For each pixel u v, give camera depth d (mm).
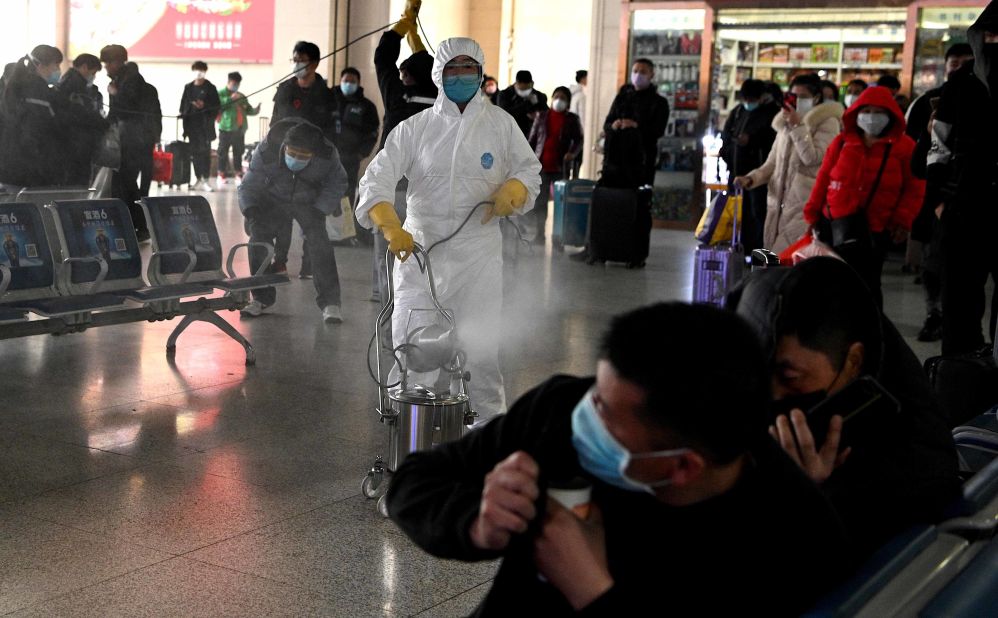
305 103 11156
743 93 11523
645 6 16547
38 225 6188
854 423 1850
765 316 1894
